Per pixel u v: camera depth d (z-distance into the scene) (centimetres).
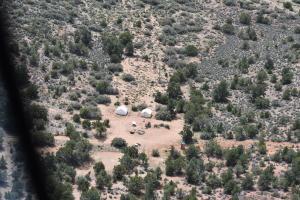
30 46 11638
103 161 9088
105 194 8119
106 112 10669
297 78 12775
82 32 12762
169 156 9350
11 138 8694
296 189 8575
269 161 9462
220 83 11650
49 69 11281
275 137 10344
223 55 13688
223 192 8519
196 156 9400
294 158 9369
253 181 8794
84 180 8256
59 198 7625
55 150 8944
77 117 10050
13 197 7438
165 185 8406
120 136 9950
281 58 13725
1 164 7950
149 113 10694
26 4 13075
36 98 10300
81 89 11125
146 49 13300
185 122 10662
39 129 9362
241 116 11006
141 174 8831
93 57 12375
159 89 11825
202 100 11344
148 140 9975
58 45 12019
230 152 9300
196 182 8700
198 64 13088
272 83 12475
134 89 11650
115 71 12138
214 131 10381
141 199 8062
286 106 11619
